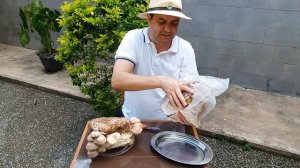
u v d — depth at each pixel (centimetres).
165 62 158
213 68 405
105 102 282
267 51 370
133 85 132
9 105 352
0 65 455
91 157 122
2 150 270
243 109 340
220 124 307
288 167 256
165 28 141
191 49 166
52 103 358
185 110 120
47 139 289
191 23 396
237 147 281
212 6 378
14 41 552
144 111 166
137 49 156
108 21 268
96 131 124
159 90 160
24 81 400
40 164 253
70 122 319
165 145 135
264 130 299
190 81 126
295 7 341
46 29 408
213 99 120
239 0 362
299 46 354
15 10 526
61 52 285
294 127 306
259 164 259
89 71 284
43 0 483
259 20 361
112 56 300
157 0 138
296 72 364
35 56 504
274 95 378
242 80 395
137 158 125
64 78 414
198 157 128
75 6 272
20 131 301
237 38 379
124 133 131
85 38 278
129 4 283
